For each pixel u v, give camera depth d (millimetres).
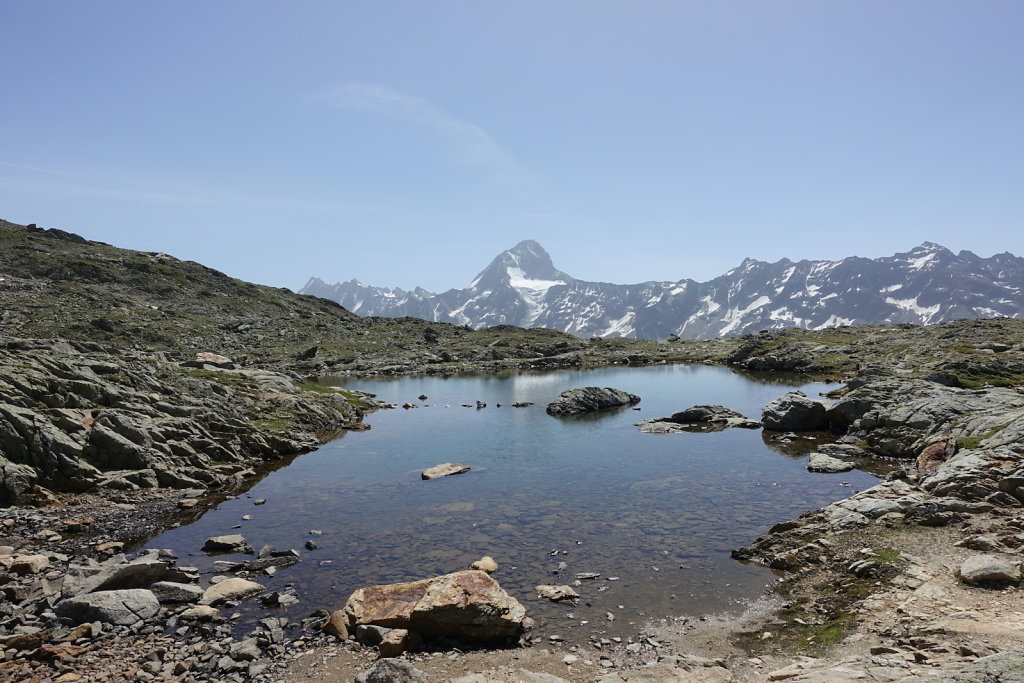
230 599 21641
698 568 24094
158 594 21547
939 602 17469
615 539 27672
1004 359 88125
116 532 29922
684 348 171875
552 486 37312
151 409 45438
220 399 56500
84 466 36000
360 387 104000
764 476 38469
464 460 45469
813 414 54844
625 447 49062
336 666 16797
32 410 37906
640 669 15531
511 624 18578
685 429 56344
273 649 17812
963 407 44219
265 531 29906
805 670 14188
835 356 122875
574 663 16906
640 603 21078
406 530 29562
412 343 180000
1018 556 19594
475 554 26203
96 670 16312
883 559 21422
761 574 23234
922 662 13359
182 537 29188
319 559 25969
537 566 24719
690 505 32625
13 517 30328
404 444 52438
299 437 52812
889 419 46844
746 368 126875
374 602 20094
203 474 39344
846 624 17609
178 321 164000
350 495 36250
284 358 144500
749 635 18359
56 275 171750
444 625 18578
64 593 21391
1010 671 9570
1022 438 30969
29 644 17734
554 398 86000
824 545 24141
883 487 29750
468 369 140875
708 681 14523
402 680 15094
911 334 137750
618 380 108125
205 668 16672
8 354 45281
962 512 24672
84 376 46312
